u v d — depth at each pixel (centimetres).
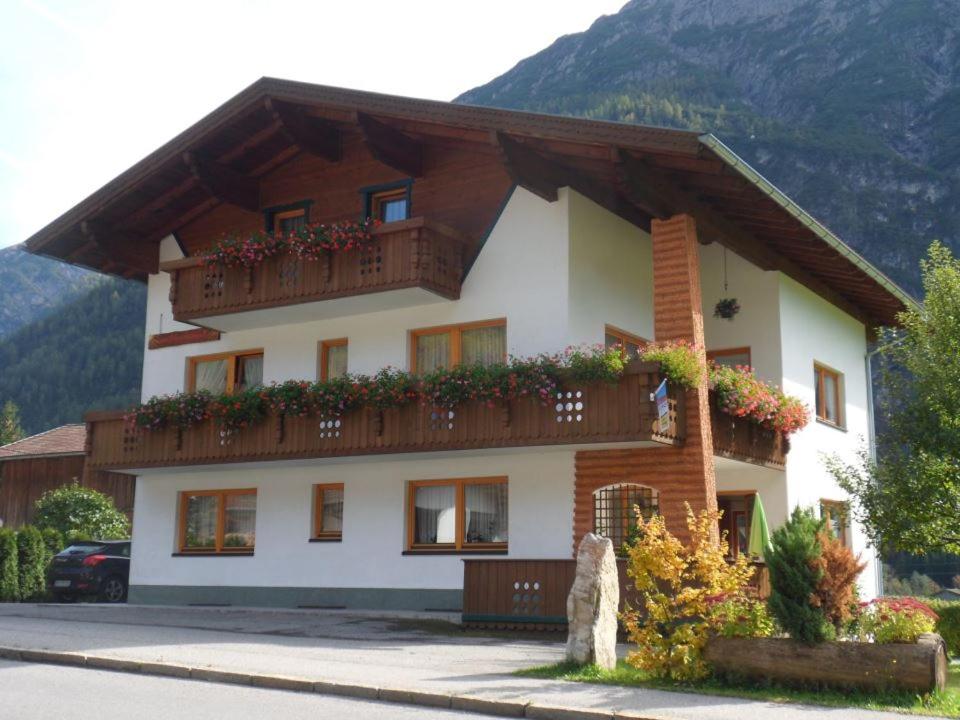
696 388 1752
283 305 2064
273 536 2238
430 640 1530
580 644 1173
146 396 2448
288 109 2122
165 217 2445
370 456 2003
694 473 1742
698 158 1659
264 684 1127
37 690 1079
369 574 2095
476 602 1705
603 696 1016
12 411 10100
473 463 2006
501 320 1977
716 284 2231
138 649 1342
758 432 1986
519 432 1791
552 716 960
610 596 1200
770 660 1065
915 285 9700
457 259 2009
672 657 1102
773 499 2084
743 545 2119
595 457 1855
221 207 2400
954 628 1617
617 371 1711
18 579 2570
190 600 2319
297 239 2031
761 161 11756
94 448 2347
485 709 989
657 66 18950
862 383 2628
